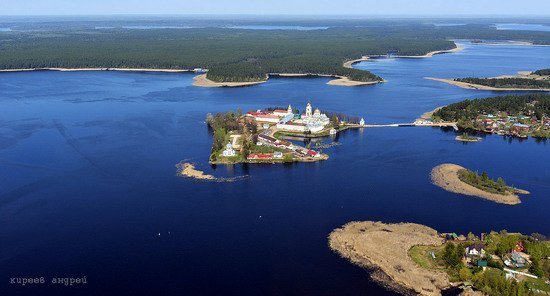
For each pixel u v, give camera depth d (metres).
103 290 170.50
